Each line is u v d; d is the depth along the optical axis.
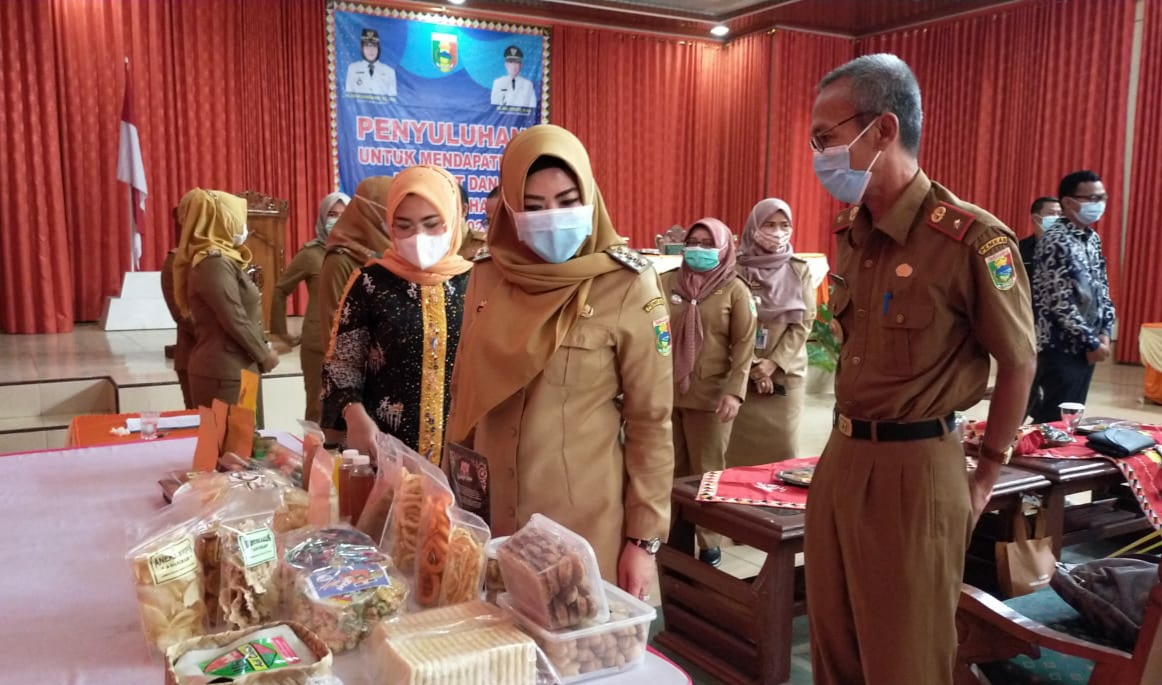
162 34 7.81
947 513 1.57
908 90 1.57
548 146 1.48
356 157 8.84
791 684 2.35
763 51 10.07
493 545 1.24
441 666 0.91
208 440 1.81
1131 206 7.76
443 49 9.11
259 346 3.11
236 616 1.11
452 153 9.30
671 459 1.56
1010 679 1.73
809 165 10.34
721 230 3.25
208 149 8.07
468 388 1.58
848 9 9.32
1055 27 8.25
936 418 1.58
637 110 10.23
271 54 8.30
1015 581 2.56
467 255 3.62
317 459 1.39
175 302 3.64
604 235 1.58
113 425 2.55
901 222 1.57
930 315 1.53
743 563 3.32
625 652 1.05
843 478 1.65
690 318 3.23
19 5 7.17
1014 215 8.73
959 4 9.01
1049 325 3.53
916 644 1.58
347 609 1.05
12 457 2.10
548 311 1.51
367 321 2.04
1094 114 8.01
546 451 1.52
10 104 7.20
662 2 9.53
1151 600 1.42
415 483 1.28
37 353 5.95
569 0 9.20
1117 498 3.29
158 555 1.08
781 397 3.52
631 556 1.52
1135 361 7.80
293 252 8.61
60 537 1.51
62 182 7.51
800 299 3.54
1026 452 2.75
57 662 1.05
